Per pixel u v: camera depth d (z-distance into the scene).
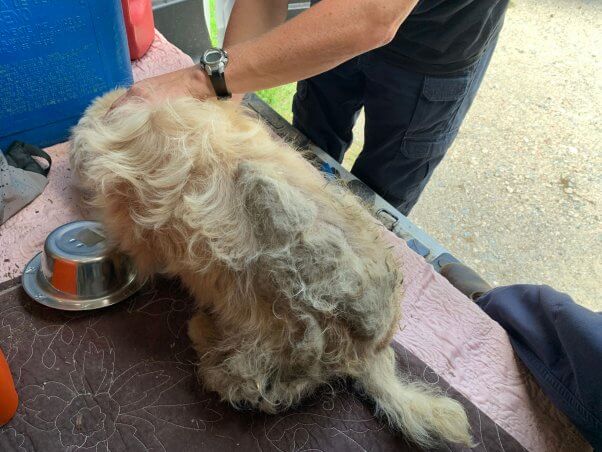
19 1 0.81
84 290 0.75
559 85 1.77
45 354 0.71
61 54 0.91
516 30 1.91
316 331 0.61
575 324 0.73
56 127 1.00
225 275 0.63
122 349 0.73
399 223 1.11
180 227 0.64
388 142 1.17
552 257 1.40
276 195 0.60
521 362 0.83
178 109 0.67
